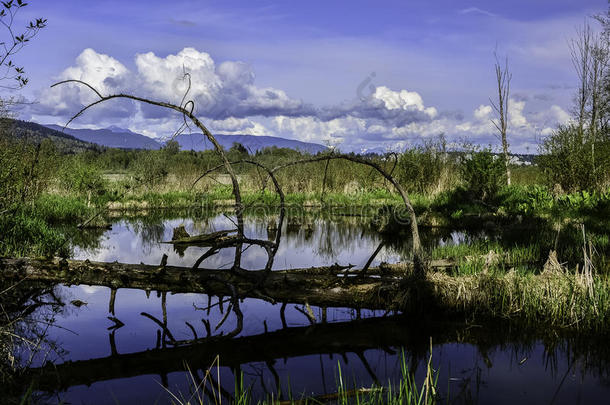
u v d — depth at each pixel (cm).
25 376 385
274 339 472
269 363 411
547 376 370
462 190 1614
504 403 324
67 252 870
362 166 2022
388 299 532
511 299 525
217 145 508
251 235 1188
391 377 375
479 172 1584
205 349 448
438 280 543
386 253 922
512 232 1041
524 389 347
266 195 1981
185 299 625
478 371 381
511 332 473
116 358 424
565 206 1213
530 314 510
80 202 1516
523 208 1252
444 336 468
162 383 371
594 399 330
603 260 684
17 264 568
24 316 535
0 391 356
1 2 398
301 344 458
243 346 453
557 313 499
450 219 1290
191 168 2241
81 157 1839
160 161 2080
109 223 1412
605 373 374
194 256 896
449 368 389
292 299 537
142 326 512
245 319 539
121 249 975
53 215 1347
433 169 1859
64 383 371
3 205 810
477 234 1102
